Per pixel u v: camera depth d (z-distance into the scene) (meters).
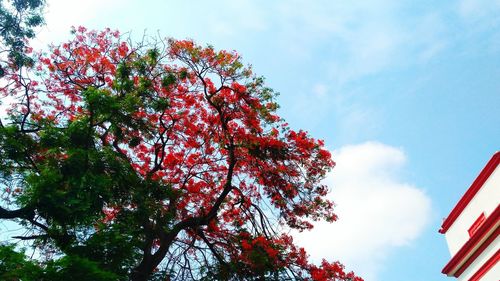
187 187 15.18
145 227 12.02
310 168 15.60
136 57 14.17
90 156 9.85
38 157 10.14
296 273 13.29
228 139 15.00
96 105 10.18
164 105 13.02
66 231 9.29
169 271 12.36
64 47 15.05
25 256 6.95
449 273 14.46
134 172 11.35
